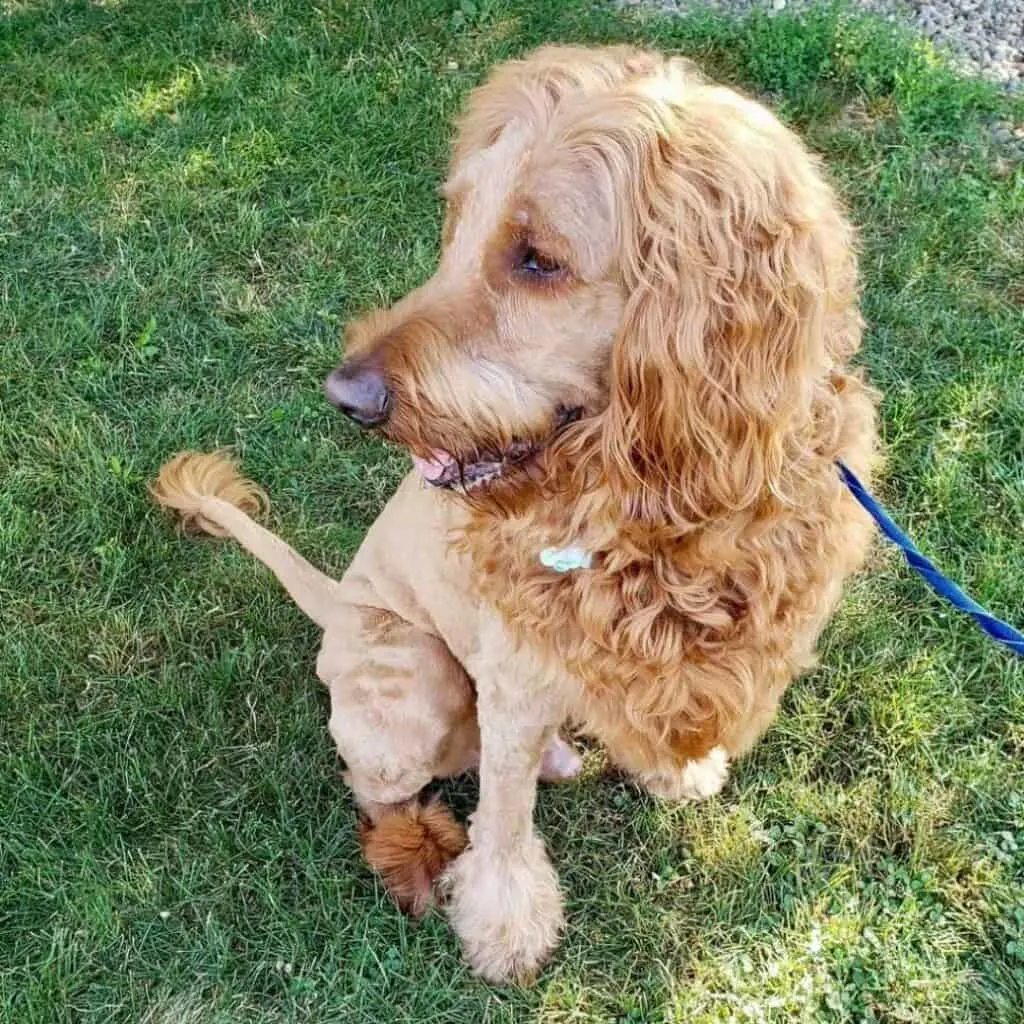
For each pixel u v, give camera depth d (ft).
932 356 4.15
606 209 1.87
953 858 3.05
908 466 3.85
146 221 4.77
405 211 4.77
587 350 1.98
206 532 3.80
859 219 4.62
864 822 3.17
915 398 4.02
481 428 2.00
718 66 5.34
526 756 2.72
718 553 2.11
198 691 3.51
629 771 3.27
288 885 3.14
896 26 5.42
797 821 3.17
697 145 1.83
